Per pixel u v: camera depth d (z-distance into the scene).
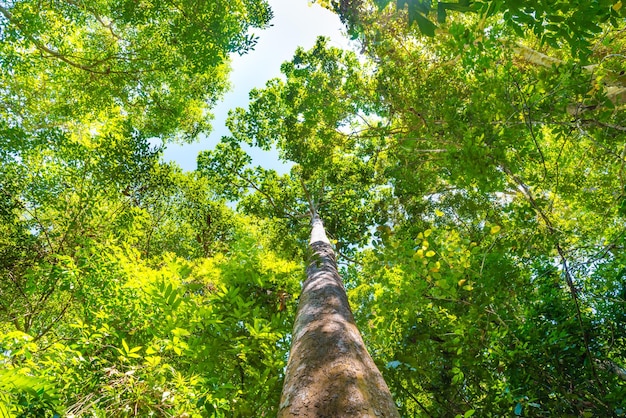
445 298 4.91
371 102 9.31
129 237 7.52
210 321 3.98
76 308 6.26
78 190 8.04
